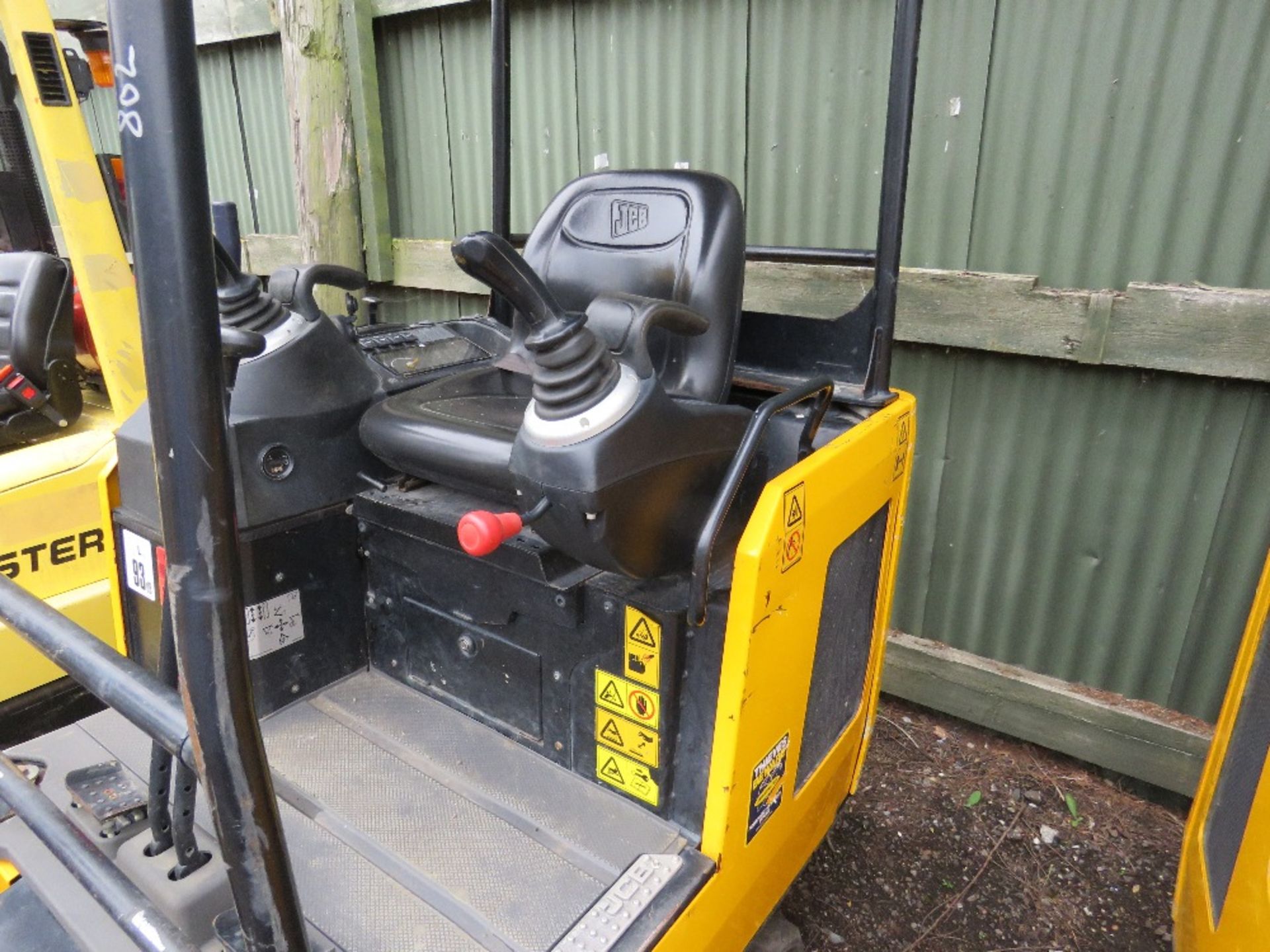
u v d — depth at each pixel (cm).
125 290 192
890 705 244
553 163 269
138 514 136
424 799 124
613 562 104
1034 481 206
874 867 189
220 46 338
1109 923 176
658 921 102
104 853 102
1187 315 173
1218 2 163
